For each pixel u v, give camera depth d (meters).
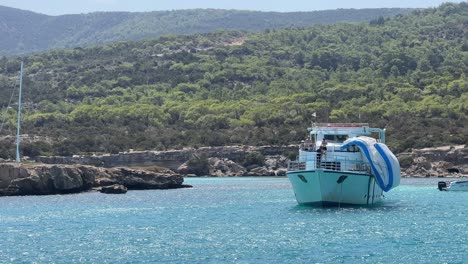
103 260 65.88
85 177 143.50
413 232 79.44
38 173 136.00
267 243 73.12
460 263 62.97
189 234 80.44
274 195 132.50
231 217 95.69
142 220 93.88
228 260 65.00
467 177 199.00
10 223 91.62
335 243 72.44
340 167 99.00
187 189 154.50
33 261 65.94
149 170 163.00
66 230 84.94
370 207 104.12
